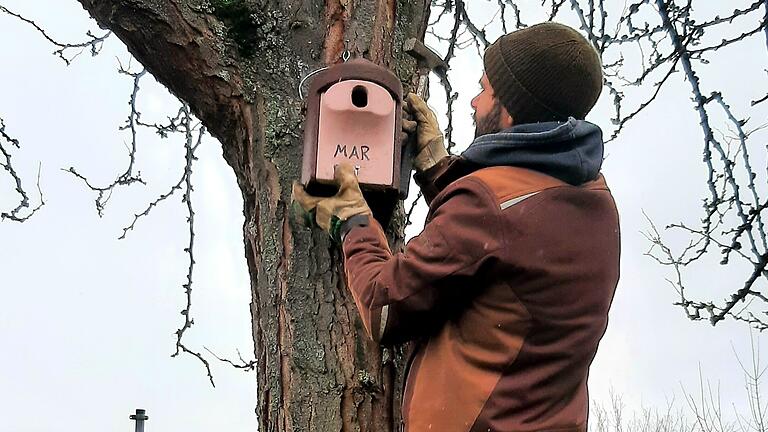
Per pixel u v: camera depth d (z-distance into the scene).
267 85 2.24
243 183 2.32
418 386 1.66
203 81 2.25
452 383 1.61
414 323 1.62
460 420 1.58
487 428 1.57
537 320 1.60
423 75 2.37
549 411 1.62
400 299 1.58
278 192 2.17
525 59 1.72
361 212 1.82
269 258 2.15
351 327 2.06
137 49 2.29
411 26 2.37
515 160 1.66
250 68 2.24
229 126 2.31
